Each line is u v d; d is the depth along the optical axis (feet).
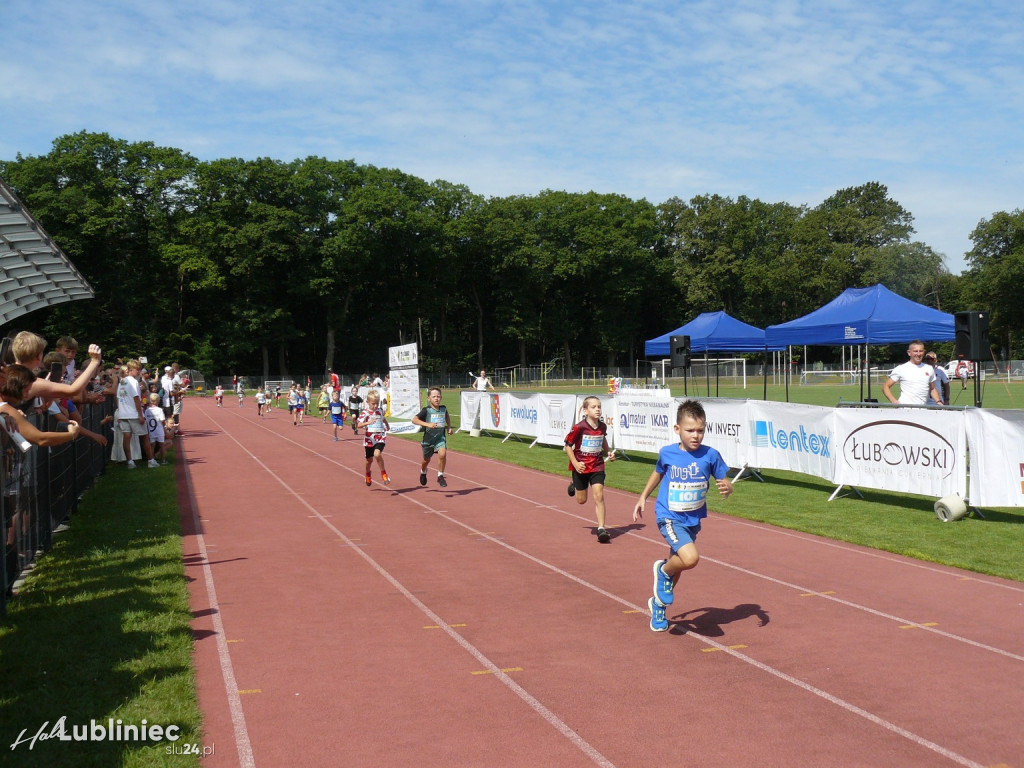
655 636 20.38
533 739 14.67
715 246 266.77
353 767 13.69
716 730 14.97
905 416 35.96
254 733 15.02
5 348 23.27
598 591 24.63
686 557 19.70
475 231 256.52
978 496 33.35
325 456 65.00
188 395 218.18
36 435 18.51
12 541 23.12
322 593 24.63
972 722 15.21
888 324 56.75
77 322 212.84
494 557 29.25
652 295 287.89
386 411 103.45
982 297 251.80
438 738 14.75
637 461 58.23
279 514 38.40
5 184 25.08
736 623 21.33
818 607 22.70
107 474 52.13
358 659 18.90
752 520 35.76
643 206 287.28
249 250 224.74
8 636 19.83
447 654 19.21
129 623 20.90
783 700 16.30
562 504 40.65
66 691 16.51
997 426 32.91
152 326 230.68
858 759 13.79
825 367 232.94
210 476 52.54
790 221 282.56
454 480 49.62
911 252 247.09
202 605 23.40
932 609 22.41
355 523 36.04
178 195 236.84
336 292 243.81
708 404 49.01
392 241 241.55
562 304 277.03
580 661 18.66
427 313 257.96
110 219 209.97
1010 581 25.31
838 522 34.58
